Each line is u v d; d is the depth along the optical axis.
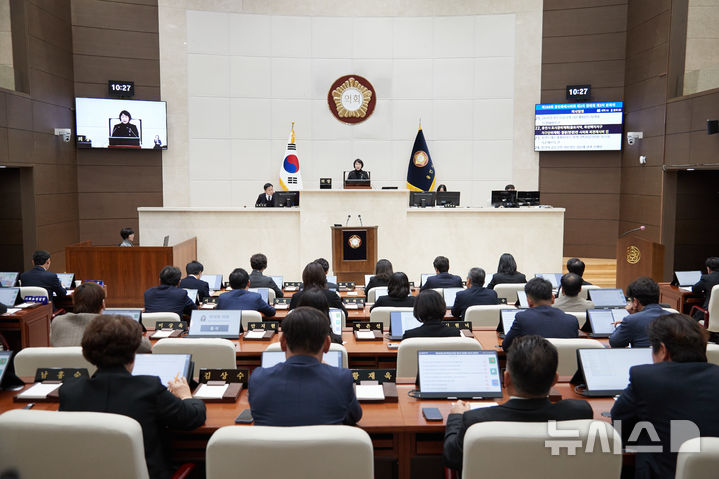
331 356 2.99
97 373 2.30
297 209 9.75
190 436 2.57
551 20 12.35
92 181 11.80
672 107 10.23
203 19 12.17
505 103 12.57
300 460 1.84
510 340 3.84
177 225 9.73
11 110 9.40
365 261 9.20
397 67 12.62
